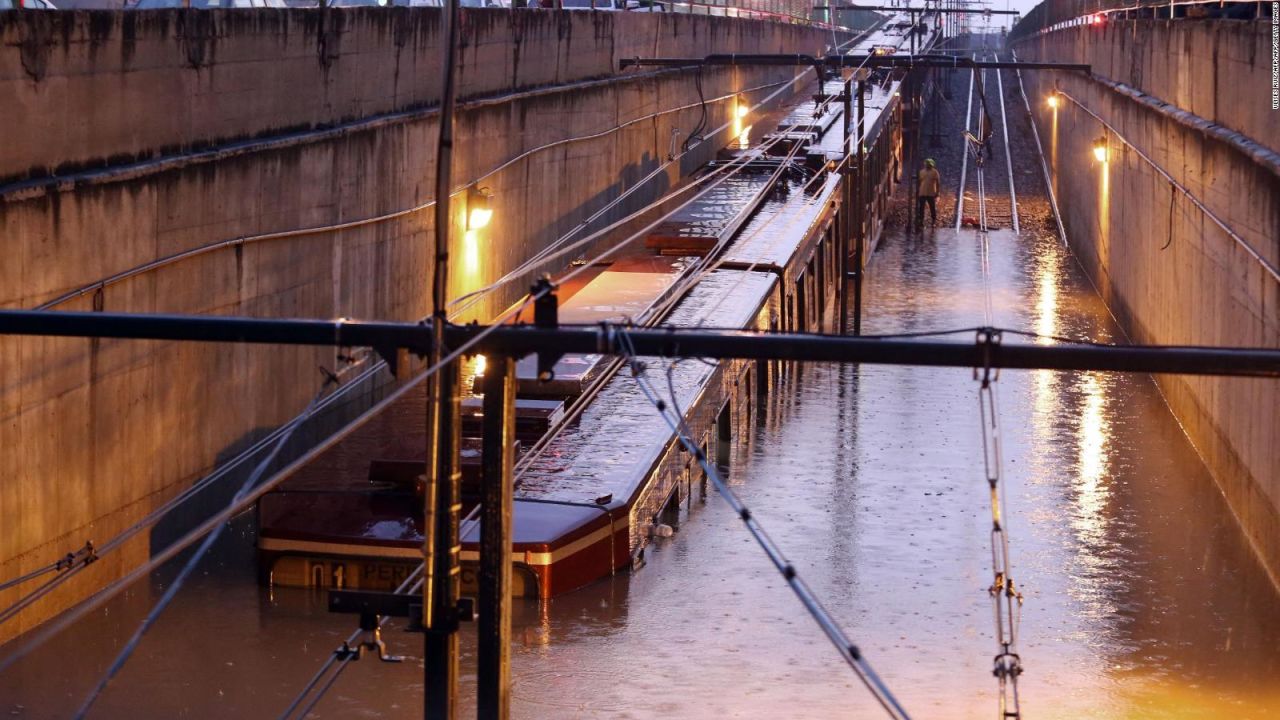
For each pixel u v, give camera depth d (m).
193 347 13.38
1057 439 19.34
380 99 17.77
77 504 11.52
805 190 30.50
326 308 16.11
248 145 14.11
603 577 12.38
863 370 23.77
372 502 12.35
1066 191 42.97
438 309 6.22
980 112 70.50
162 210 12.54
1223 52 17.69
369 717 9.55
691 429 15.60
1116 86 29.97
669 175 36.47
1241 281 15.82
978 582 13.21
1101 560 14.08
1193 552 14.44
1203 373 5.80
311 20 15.59
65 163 11.26
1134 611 12.60
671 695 10.18
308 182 15.50
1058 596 12.93
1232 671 11.16
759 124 43.06
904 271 35.97
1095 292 33.22
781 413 20.67
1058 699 10.47
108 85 11.80
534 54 24.84
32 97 10.77
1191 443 19.20
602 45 29.75
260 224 14.45
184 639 10.86
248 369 14.49
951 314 30.33
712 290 20.36
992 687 10.64
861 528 14.84
